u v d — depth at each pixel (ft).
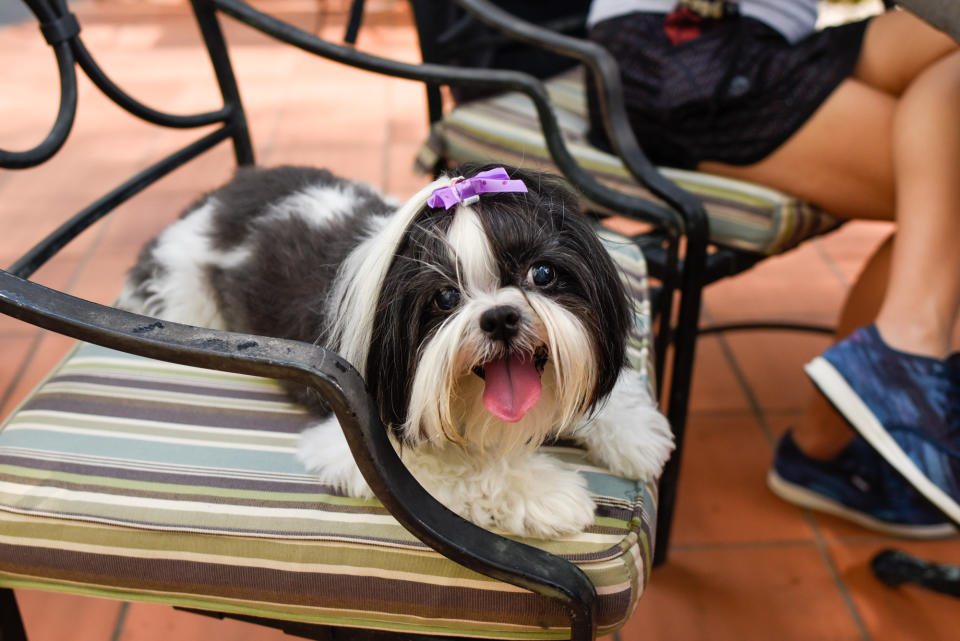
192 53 13.98
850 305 5.56
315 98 12.13
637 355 3.92
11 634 3.37
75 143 10.71
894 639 5.04
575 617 2.68
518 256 2.85
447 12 6.24
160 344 2.38
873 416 4.14
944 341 4.31
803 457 5.90
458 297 2.87
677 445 4.98
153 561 2.96
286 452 3.28
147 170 4.54
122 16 16.08
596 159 5.21
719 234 4.87
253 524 2.95
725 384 7.05
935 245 4.33
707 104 4.96
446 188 2.85
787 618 5.16
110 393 3.57
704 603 5.25
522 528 2.97
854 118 4.72
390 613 2.90
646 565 2.98
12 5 16.14
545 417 3.21
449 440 3.13
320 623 3.02
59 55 4.07
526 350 2.85
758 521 5.84
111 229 8.84
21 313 2.44
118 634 5.06
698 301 4.62
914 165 4.45
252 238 4.23
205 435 3.35
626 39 5.28
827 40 5.06
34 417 3.43
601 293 3.03
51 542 3.01
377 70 4.50
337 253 3.70
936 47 4.76
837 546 5.65
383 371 2.95
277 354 2.36
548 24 7.01
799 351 7.39
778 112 4.86
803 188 4.92
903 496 5.69
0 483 3.13
